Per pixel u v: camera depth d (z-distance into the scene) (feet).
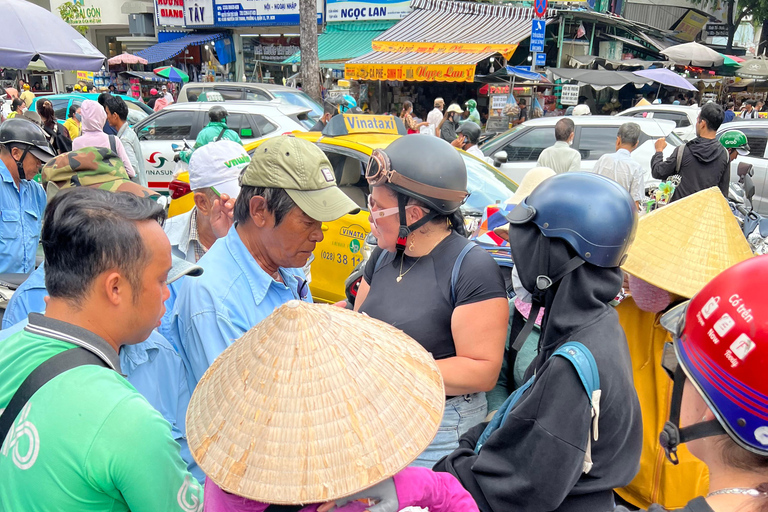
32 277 6.04
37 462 3.26
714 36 90.79
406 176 5.86
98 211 3.63
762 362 2.73
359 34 58.85
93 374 3.48
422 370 3.52
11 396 3.50
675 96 57.31
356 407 3.06
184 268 4.44
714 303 3.02
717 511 2.89
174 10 67.77
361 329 3.47
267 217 5.70
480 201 15.25
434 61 44.09
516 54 54.44
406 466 3.24
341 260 14.73
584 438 4.26
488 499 4.60
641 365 6.04
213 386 3.38
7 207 11.27
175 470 3.47
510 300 6.81
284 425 2.99
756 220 14.07
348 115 16.05
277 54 67.41
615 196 4.58
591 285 4.60
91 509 3.31
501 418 5.10
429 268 6.18
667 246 5.91
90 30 81.35
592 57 53.62
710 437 3.14
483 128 51.26
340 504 3.12
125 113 21.88
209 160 7.22
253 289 5.78
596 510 4.58
